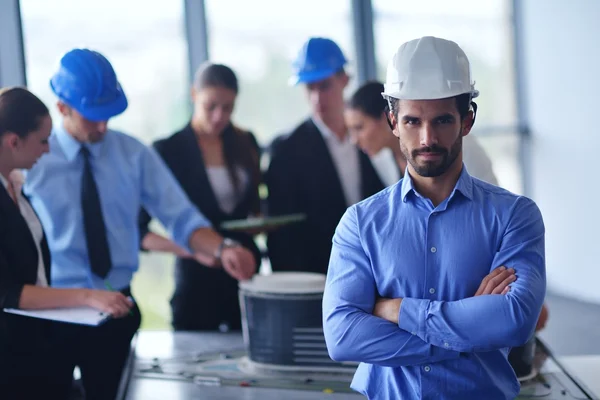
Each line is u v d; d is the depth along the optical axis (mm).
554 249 7012
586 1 6469
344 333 1796
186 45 5891
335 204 3691
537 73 6988
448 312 1711
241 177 3762
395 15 6602
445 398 1764
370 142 3213
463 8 6883
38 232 2588
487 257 1763
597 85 6445
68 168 2830
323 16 6348
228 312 3693
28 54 5344
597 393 2203
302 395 2238
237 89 3711
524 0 7016
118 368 2762
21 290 2434
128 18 5727
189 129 3729
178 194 3129
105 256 2824
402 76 1700
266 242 3727
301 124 3777
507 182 7211
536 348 2631
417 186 1805
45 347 2529
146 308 6055
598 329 5844
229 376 2438
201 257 3162
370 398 1851
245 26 6145
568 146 6781
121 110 2828
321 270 3680
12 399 2457
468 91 1702
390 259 1792
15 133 2418
